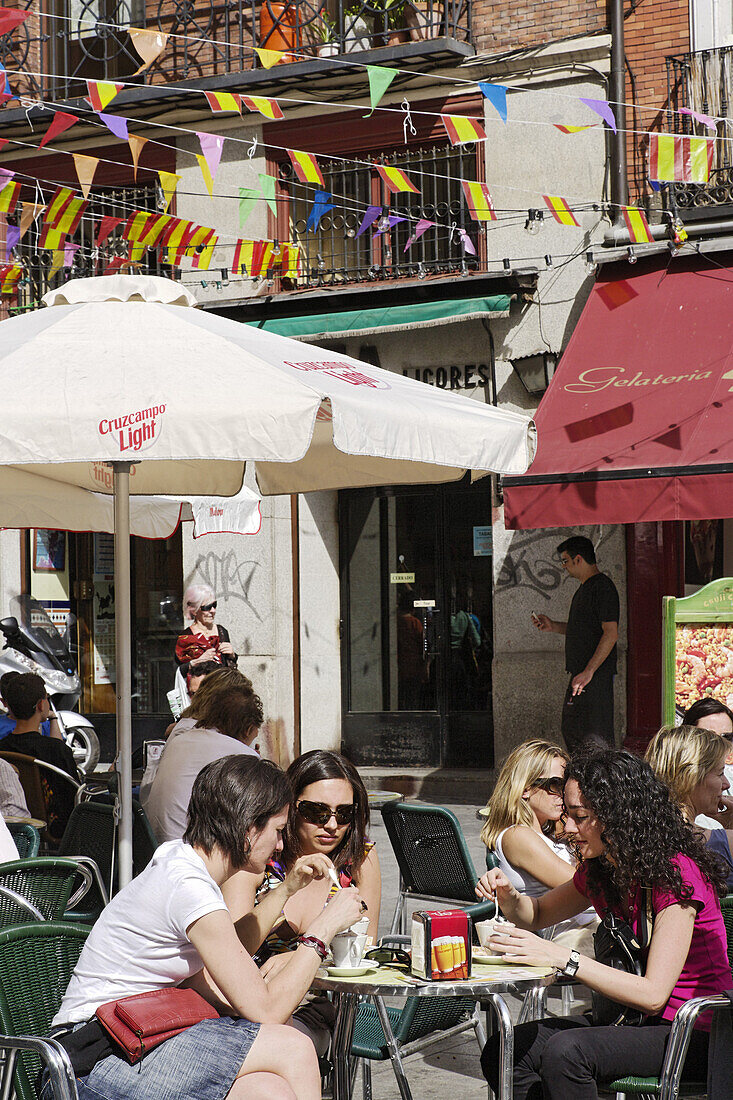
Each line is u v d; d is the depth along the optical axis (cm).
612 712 1190
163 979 413
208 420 518
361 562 1596
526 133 1420
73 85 1688
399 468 792
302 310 1521
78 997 412
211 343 563
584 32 1396
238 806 422
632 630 1331
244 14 1598
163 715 1706
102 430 512
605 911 463
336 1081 475
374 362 1509
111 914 419
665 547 1318
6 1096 413
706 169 975
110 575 1744
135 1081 390
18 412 511
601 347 1256
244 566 1567
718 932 450
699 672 931
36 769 827
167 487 865
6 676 853
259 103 841
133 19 1658
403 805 664
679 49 1352
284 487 840
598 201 1384
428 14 1487
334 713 1595
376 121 1509
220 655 1284
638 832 443
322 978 435
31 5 1709
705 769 554
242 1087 393
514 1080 459
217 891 415
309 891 498
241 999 403
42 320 593
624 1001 435
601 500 1095
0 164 1723
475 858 1075
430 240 1492
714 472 1045
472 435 613
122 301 606
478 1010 591
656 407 1146
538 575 1401
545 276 1406
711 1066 421
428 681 1557
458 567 1542
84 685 1753
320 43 1552
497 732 1423
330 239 1563
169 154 1622
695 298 1257
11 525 912
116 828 654
